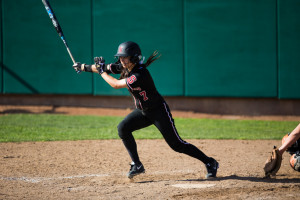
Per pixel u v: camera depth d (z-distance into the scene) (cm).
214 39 4478
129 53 1645
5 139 2981
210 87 4519
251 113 4497
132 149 1805
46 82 4766
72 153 2534
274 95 4409
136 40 4619
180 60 4562
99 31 4662
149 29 4591
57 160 2319
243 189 1664
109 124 3838
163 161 2320
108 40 4656
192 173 1998
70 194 1609
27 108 4759
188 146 1797
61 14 4700
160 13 4559
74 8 4678
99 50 4675
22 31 4762
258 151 2652
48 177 1917
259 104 4497
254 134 3359
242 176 1914
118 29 4634
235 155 2512
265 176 1850
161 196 1572
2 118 4116
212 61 4497
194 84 4544
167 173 2005
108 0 4625
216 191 1636
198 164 2236
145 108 1711
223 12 4441
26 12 4747
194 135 3288
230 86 4481
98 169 2102
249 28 4412
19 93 4809
